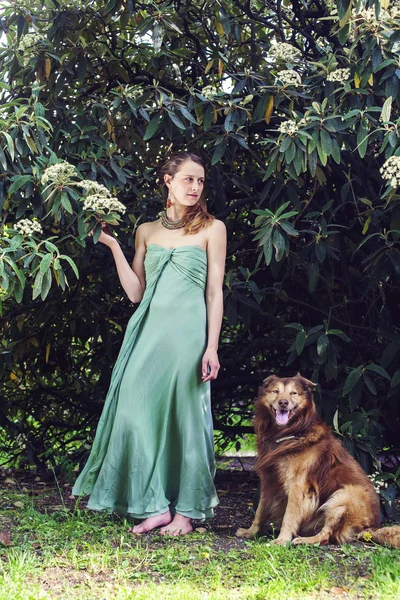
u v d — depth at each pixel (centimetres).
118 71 509
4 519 396
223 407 624
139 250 416
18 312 554
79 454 603
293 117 439
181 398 387
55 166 382
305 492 375
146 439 382
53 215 419
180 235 402
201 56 534
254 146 527
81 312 559
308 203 465
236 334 583
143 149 520
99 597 271
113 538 360
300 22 545
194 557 329
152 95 462
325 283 500
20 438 610
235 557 330
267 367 587
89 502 389
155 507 379
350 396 445
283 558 328
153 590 276
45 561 312
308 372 536
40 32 498
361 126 411
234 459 721
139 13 510
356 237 493
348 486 378
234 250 525
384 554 325
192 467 385
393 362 468
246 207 553
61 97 496
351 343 503
